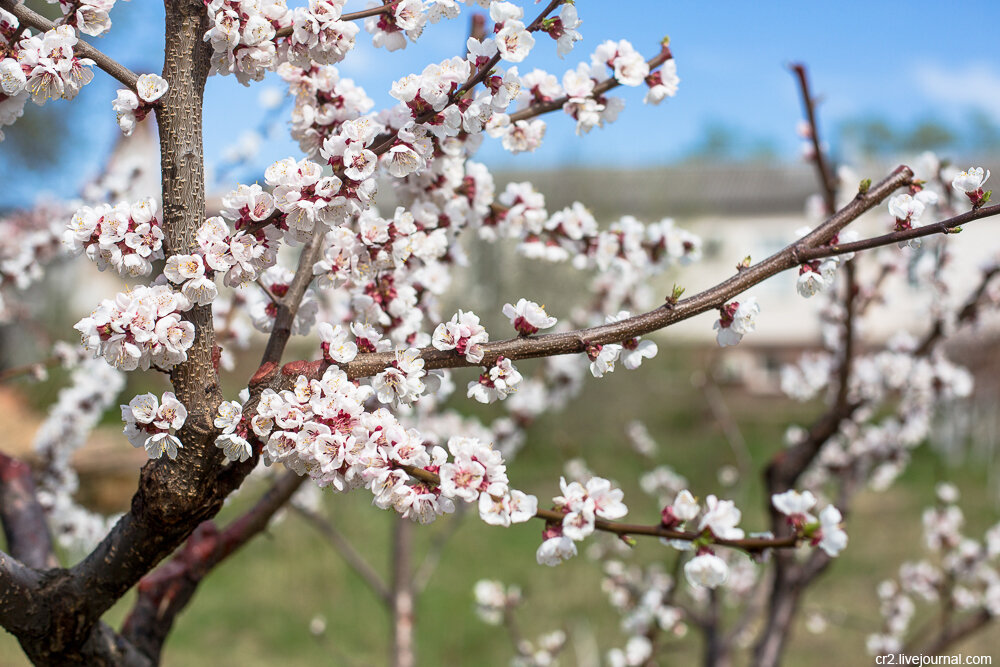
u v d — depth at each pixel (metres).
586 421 14.72
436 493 1.30
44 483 3.45
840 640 6.67
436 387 1.37
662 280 17.53
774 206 26.39
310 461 1.26
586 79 1.70
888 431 3.99
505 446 3.81
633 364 1.39
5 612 1.33
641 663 3.28
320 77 1.61
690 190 24.69
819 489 4.77
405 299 1.77
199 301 1.21
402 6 1.38
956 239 3.38
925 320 3.91
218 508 1.32
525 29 1.34
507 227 2.16
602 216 18.41
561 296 13.98
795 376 4.13
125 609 6.09
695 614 3.30
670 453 13.67
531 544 10.03
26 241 3.48
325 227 1.26
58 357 3.49
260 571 8.99
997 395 14.77
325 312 2.61
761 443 18.06
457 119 1.35
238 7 1.26
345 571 8.98
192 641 7.36
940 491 4.81
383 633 7.61
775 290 26.25
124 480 8.73
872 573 8.30
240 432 1.24
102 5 1.26
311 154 1.61
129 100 1.23
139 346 1.19
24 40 1.21
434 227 1.88
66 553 5.14
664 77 1.70
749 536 1.27
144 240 1.22
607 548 5.03
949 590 4.23
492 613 4.21
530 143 1.74
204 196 1.27
